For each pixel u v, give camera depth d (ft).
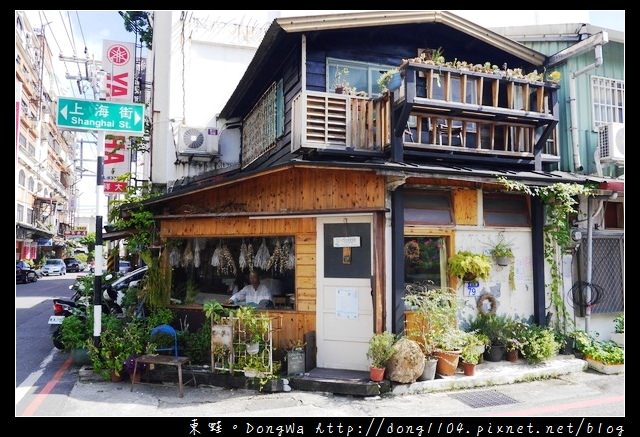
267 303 27.71
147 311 30.45
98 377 25.22
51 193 168.76
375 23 30.53
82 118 25.40
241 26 54.29
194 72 52.44
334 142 28.53
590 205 31.35
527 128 31.63
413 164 26.94
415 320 26.11
